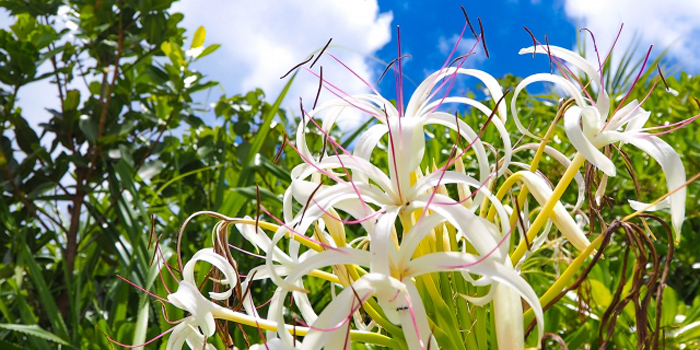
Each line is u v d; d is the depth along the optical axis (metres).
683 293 1.00
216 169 1.31
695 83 1.26
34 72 1.14
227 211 0.93
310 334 0.37
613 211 1.04
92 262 1.19
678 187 0.40
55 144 1.21
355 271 0.44
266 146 1.31
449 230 0.46
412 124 0.41
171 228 1.11
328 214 0.40
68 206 1.29
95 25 1.18
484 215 0.47
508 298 0.39
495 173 0.42
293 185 0.42
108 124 1.21
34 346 0.92
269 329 0.44
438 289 0.47
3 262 1.09
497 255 0.37
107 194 1.33
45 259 1.16
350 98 0.46
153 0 1.19
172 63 1.24
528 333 0.39
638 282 0.40
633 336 0.71
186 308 0.43
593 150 0.39
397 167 0.40
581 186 0.48
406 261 0.39
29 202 1.17
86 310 1.07
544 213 0.43
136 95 1.29
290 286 0.40
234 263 0.45
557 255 0.77
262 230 0.47
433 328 0.41
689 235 0.95
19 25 1.22
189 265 0.46
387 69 0.46
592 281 0.70
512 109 0.46
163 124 1.29
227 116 1.39
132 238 1.05
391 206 0.40
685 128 1.12
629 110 0.44
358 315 0.49
